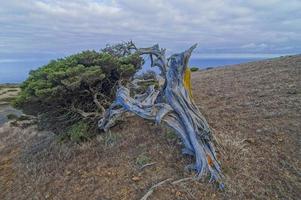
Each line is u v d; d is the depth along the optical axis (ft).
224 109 27.76
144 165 19.20
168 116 18.99
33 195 20.59
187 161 18.92
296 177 16.85
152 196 16.29
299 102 26.63
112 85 26.11
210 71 64.69
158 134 23.57
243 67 59.62
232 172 17.38
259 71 48.29
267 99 29.19
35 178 22.36
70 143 25.13
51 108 23.30
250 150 19.43
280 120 23.26
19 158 27.58
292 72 41.11
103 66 24.02
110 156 21.85
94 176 20.04
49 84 20.97
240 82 40.78
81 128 24.38
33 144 29.68
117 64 24.48
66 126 25.25
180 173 17.92
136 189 17.42
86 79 21.52
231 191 15.99
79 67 21.29
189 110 18.85
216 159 17.76
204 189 16.30
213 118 25.30
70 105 23.81
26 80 23.85
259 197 15.65
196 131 18.34
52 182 21.20
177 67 18.71
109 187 18.42
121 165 20.21
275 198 15.61
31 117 28.58
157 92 22.68
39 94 20.02
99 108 25.20
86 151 23.53
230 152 19.04
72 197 18.85
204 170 17.21
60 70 22.13
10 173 25.21
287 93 30.35
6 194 22.12
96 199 17.80
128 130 25.70
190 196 15.93
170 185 16.83
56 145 26.05
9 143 33.27
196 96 34.68
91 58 23.84
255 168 17.70
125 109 21.66
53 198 19.51
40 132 32.65
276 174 17.16
